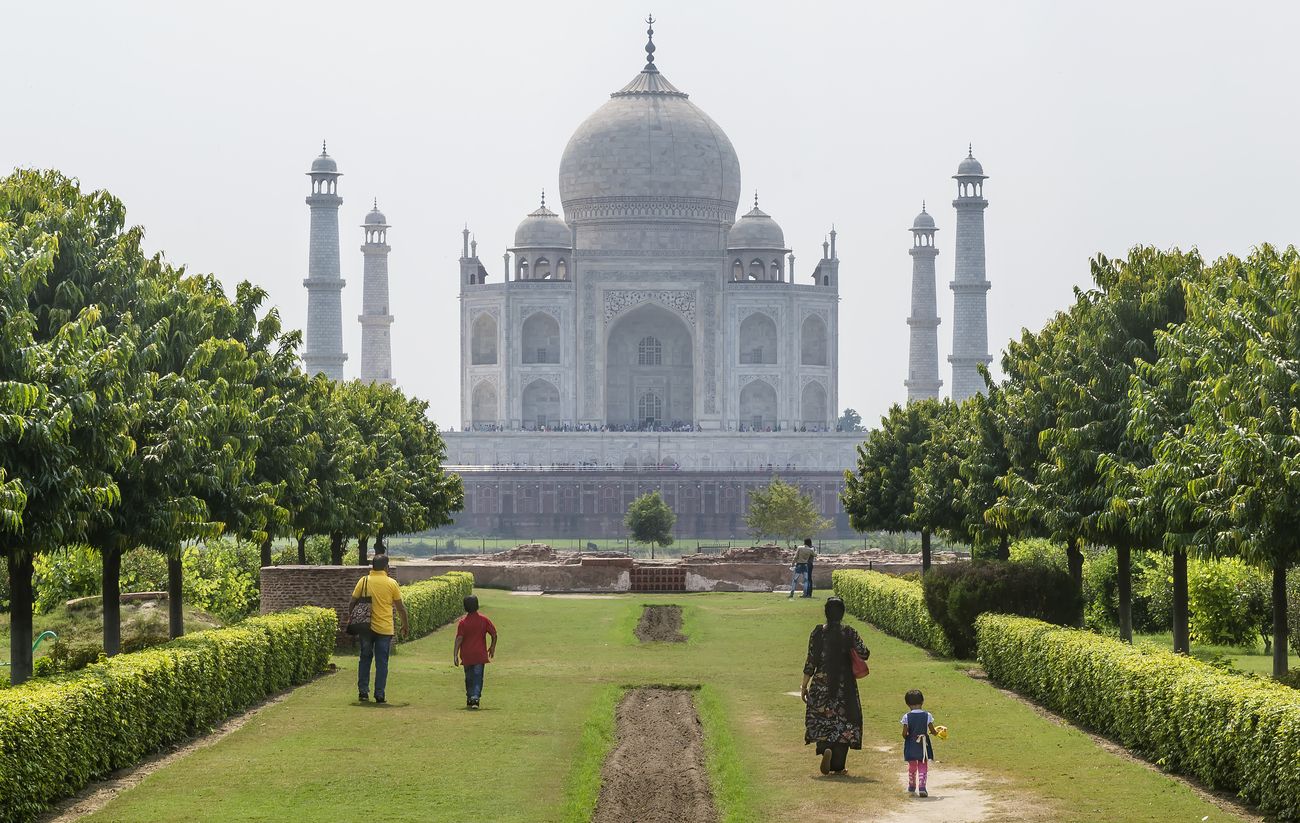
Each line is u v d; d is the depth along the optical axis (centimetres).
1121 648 3431
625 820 2612
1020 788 2808
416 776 2888
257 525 4419
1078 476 4528
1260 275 3616
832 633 2991
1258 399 3325
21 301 2997
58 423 2917
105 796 2727
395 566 9456
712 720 3650
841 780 2905
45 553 3334
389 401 8519
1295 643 5112
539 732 3422
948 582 4988
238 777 2862
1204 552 3697
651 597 8875
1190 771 2902
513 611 7306
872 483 8350
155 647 3406
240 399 4272
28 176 3812
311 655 4391
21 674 3425
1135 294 4553
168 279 4375
